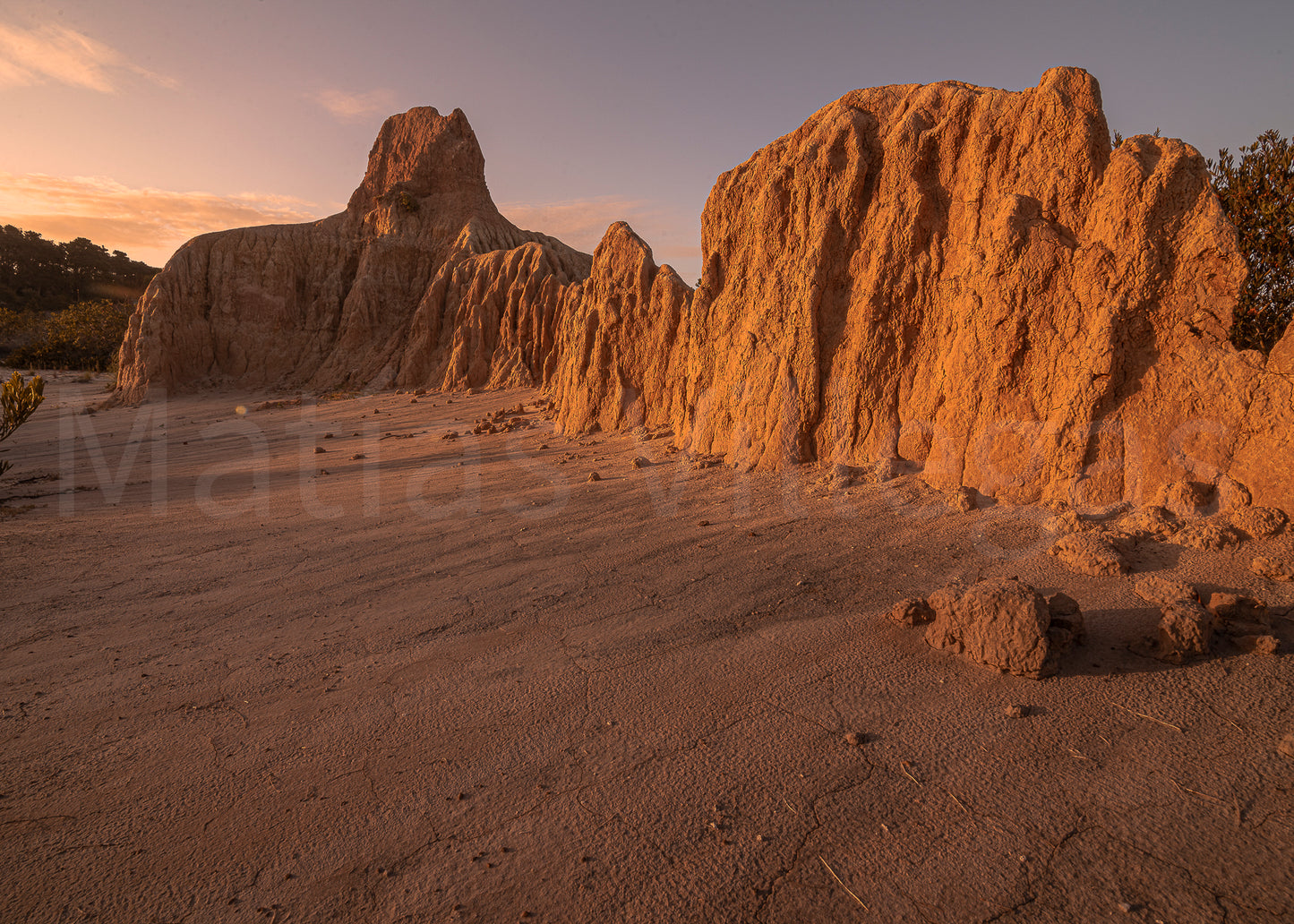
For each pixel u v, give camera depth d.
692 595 5.14
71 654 4.93
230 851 2.74
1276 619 3.76
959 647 3.87
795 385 8.45
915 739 3.18
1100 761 2.93
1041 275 6.15
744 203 10.45
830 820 2.71
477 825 2.80
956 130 7.51
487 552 6.90
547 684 3.94
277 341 39.12
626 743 3.30
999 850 2.50
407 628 5.01
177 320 37.12
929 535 5.78
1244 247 7.52
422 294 40.41
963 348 6.68
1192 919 2.16
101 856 2.76
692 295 11.54
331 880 2.55
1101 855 2.44
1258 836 2.46
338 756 3.37
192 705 4.03
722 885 2.42
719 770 3.05
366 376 35.31
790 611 4.69
